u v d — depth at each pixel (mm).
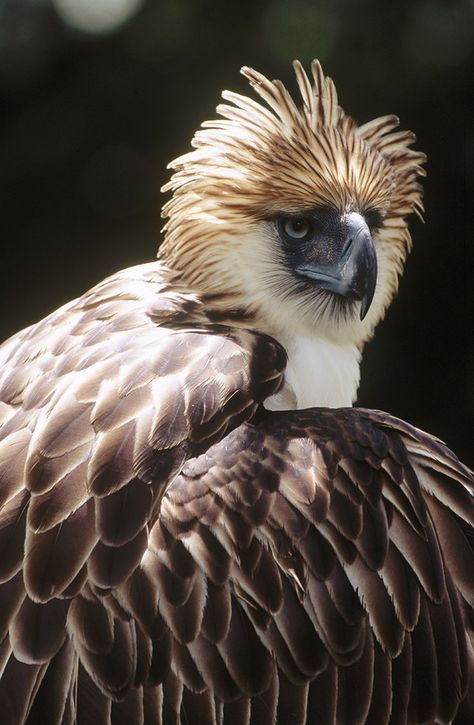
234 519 7641
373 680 7871
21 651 7129
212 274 9133
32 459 7512
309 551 7742
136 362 8031
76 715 7195
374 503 7961
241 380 8156
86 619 7219
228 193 9055
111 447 7547
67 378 8008
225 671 7527
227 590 7559
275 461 7859
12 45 17250
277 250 9125
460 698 8109
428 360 18438
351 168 9117
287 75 16859
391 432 8359
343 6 16812
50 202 18047
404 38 16844
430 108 17234
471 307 18188
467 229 17703
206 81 17172
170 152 17594
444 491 8336
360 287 9008
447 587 8156
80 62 17500
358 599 7828
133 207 18031
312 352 9242
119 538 7320
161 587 7418
